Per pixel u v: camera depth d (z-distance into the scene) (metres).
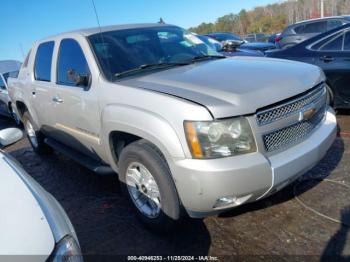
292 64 3.26
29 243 1.56
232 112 2.38
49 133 4.77
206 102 2.42
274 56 5.83
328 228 2.76
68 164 5.07
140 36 3.81
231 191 2.37
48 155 5.59
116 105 2.96
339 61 5.05
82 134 3.67
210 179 2.34
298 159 2.59
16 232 1.60
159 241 2.90
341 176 3.54
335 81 5.11
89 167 3.71
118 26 3.95
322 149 2.84
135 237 3.01
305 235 2.71
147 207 3.02
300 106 2.73
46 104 4.32
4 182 1.99
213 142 2.37
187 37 4.19
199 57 3.79
